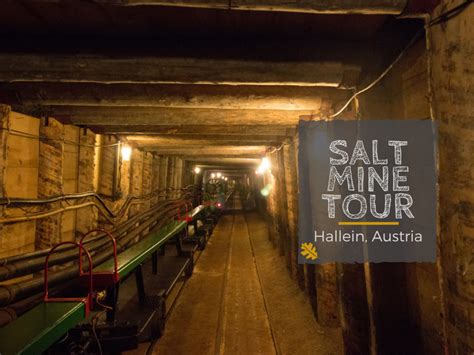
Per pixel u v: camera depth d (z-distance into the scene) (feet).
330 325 20.10
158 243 22.67
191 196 57.00
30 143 17.22
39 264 14.49
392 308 11.74
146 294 21.11
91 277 13.08
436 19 7.40
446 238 7.18
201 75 11.72
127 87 15.47
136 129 23.81
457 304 6.87
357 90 12.41
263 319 23.18
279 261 35.53
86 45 11.48
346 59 11.92
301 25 10.64
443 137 7.22
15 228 16.02
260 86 15.79
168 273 27.45
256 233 56.80
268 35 11.33
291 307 24.21
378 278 11.82
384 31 11.32
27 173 16.96
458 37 6.71
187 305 25.81
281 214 36.24
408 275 11.68
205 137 29.17
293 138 25.76
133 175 31.86
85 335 16.57
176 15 9.96
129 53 11.54
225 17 10.11
